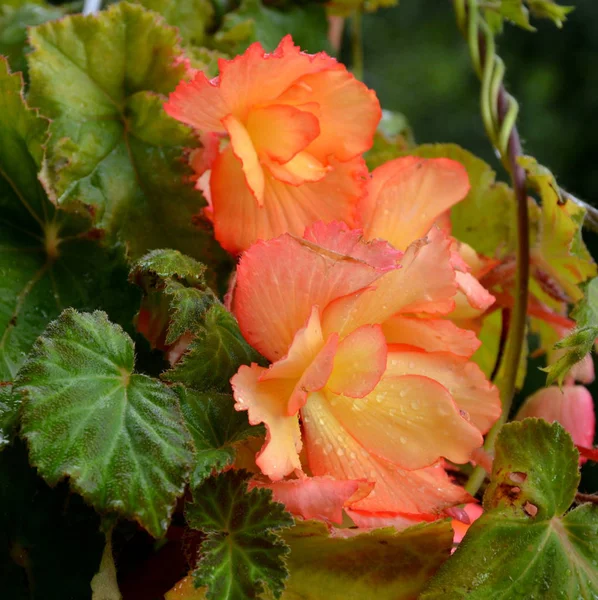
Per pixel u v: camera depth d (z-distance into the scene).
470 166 0.86
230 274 0.75
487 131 0.79
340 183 0.73
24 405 0.65
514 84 3.08
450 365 0.71
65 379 0.65
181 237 0.75
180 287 0.69
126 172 0.75
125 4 0.76
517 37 3.09
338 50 1.08
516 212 0.78
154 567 0.70
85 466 0.64
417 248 0.69
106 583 0.67
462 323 0.79
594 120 2.97
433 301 0.70
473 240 0.87
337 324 0.68
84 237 0.74
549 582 0.68
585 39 3.03
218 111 0.71
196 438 0.67
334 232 0.69
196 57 0.82
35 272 0.74
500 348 0.81
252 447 0.69
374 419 0.69
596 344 0.79
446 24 3.36
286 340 0.69
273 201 0.73
